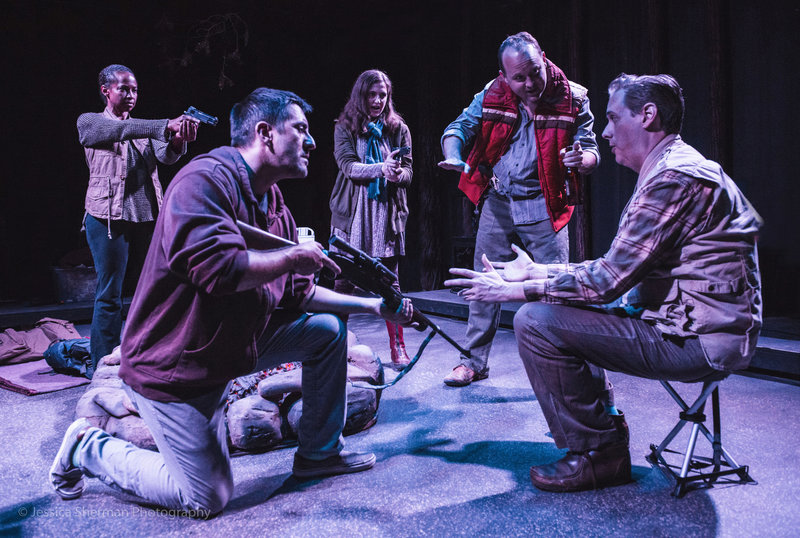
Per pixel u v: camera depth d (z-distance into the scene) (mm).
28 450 2572
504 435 2576
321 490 2102
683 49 4945
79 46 7398
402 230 3746
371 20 7723
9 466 2396
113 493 2125
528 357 2006
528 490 2041
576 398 1984
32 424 2928
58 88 7297
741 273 1807
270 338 2051
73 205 7430
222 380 1808
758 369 3488
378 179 3582
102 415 2516
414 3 7191
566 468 2021
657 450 2164
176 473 1831
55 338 4574
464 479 2146
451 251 6996
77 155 7422
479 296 2018
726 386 3232
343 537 1769
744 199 1915
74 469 2057
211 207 1706
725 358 1809
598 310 1979
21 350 4289
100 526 1877
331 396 2166
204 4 7734
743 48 4566
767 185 4504
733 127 4668
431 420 2811
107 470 1981
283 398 2629
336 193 3689
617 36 5426
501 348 4301
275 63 8336
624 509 1881
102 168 3586
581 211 5719
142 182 3703
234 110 1945
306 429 2184
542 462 2277
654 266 1861
